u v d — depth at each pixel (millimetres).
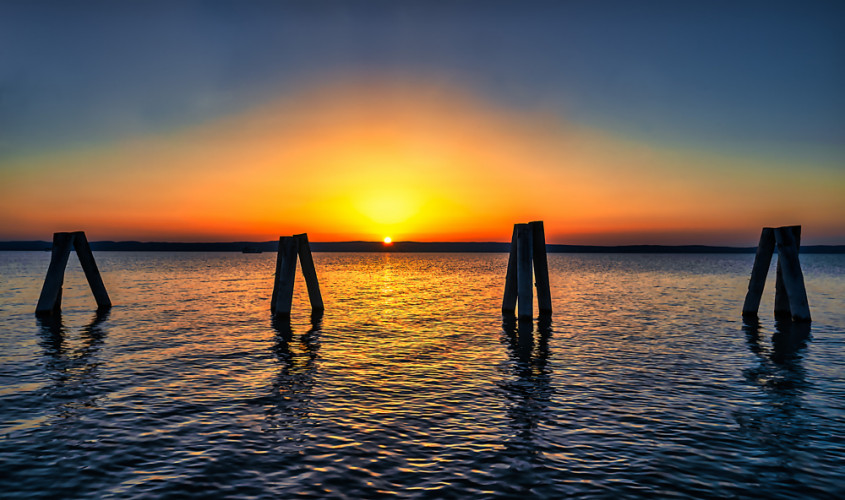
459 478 6484
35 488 6203
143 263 106938
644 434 8031
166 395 10070
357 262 137500
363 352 14406
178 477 6496
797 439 7828
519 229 19859
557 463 6949
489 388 10711
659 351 14484
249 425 8398
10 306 24484
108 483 6340
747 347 14992
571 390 10555
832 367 12523
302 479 6445
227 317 21250
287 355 13961
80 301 26547
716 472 6688
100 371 11984
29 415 8844
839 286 38000
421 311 23844
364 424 8469
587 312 23188
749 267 93750
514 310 21859
